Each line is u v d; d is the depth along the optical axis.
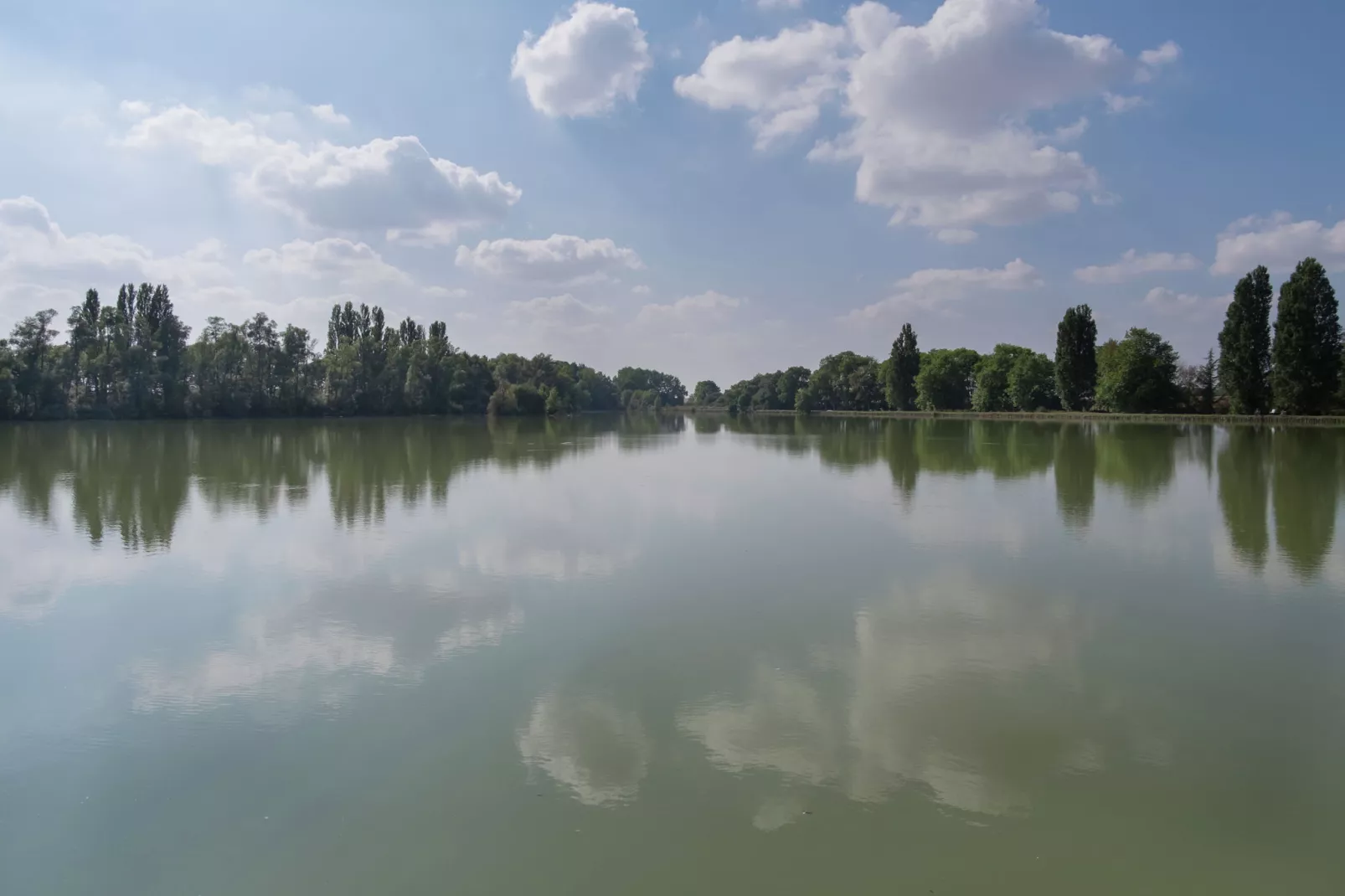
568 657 13.18
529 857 7.86
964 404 143.50
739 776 9.32
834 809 8.66
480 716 10.97
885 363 156.88
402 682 12.18
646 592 16.97
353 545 21.50
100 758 9.98
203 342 101.50
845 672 12.47
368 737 10.40
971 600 16.48
